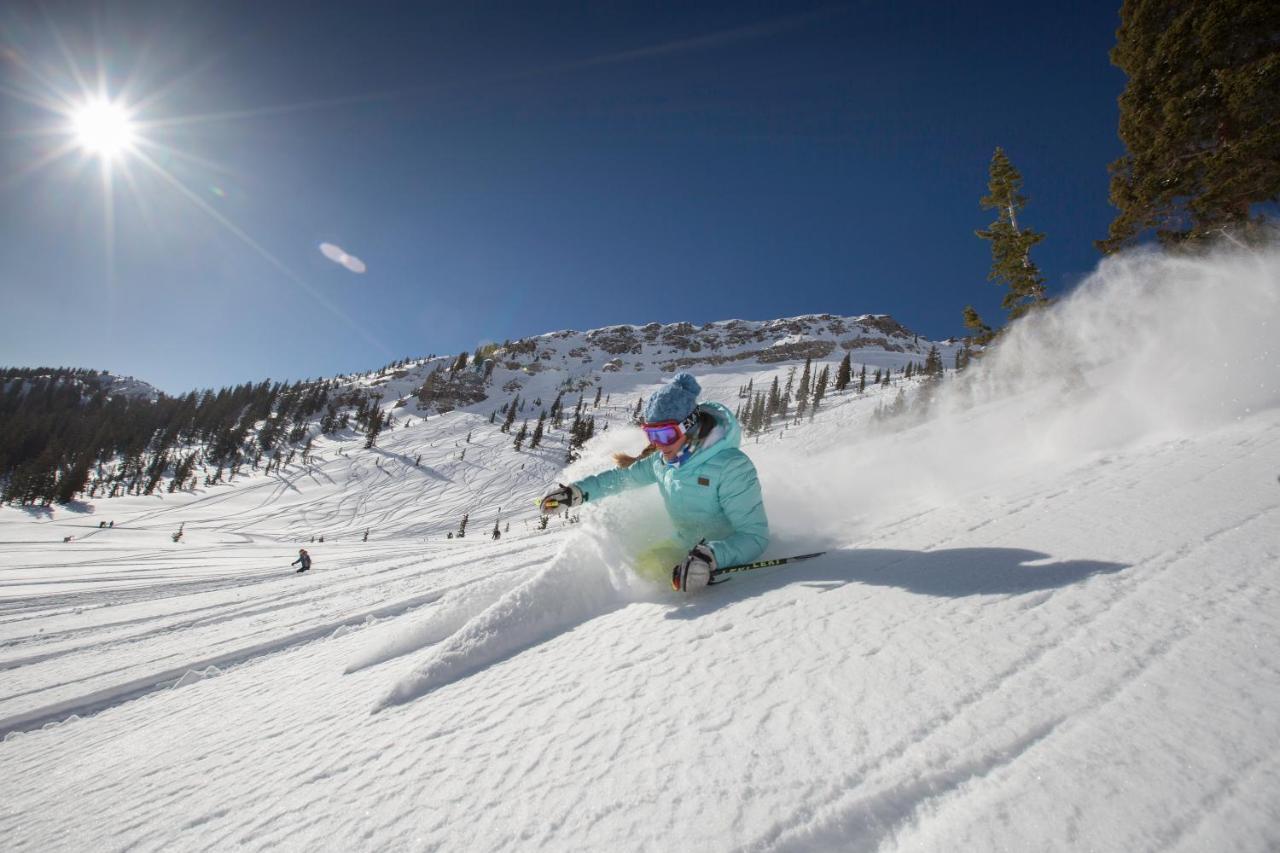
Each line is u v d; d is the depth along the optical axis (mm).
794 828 851
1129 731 907
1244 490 2154
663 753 1128
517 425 121875
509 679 1803
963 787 865
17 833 1690
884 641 1398
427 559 13156
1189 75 13148
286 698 2615
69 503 76188
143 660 5543
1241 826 688
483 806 1101
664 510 2742
